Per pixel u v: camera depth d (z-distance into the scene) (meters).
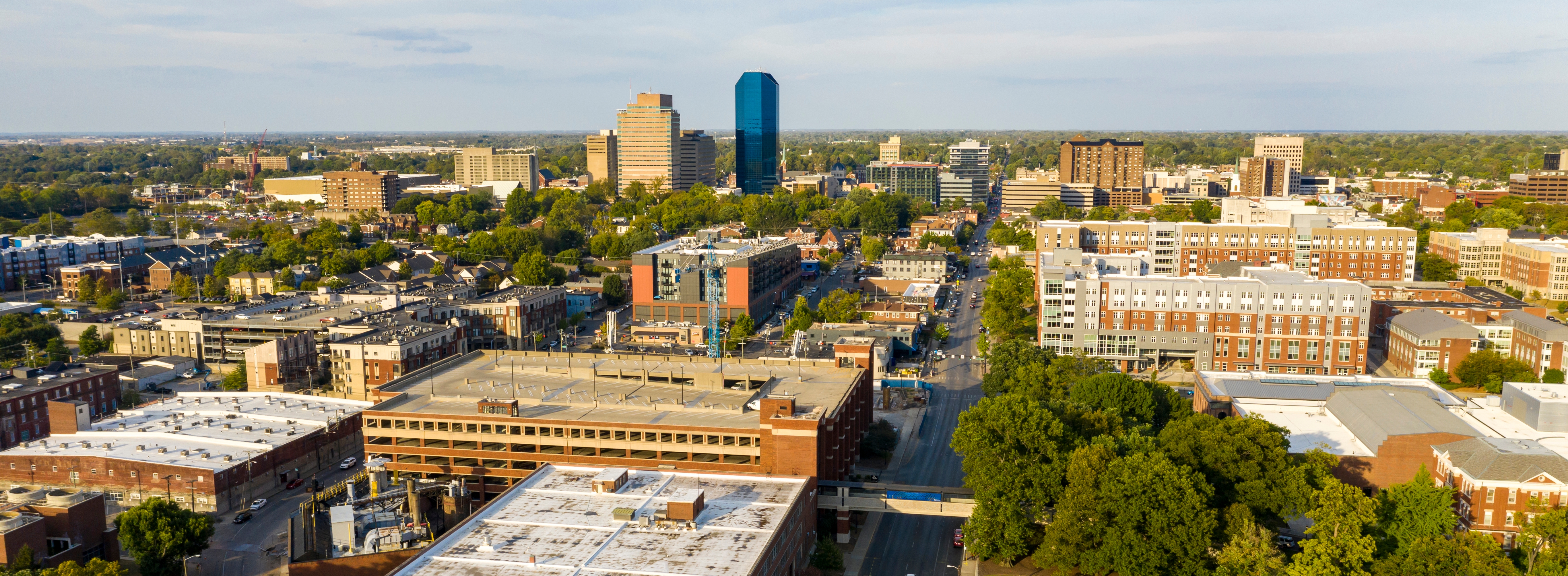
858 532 177.50
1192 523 144.75
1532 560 142.50
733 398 193.62
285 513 186.12
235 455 193.38
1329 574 132.75
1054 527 153.75
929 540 174.50
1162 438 175.12
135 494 188.38
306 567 141.25
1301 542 147.25
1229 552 141.38
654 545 132.12
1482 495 157.12
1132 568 146.12
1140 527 149.50
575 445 177.12
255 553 169.00
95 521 158.62
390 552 141.50
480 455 181.25
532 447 179.25
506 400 191.25
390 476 184.12
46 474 192.25
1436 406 191.38
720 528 137.88
